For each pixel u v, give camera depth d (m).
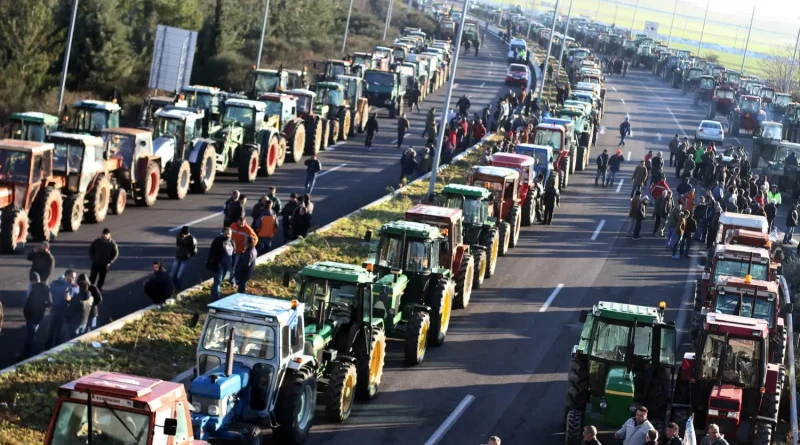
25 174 26.31
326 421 17.86
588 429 14.72
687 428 15.48
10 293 22.69
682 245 34.03
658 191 38.50
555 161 43.19
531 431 18.58
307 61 76.38
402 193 38.38
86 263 25.64
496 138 54.53
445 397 19.92
